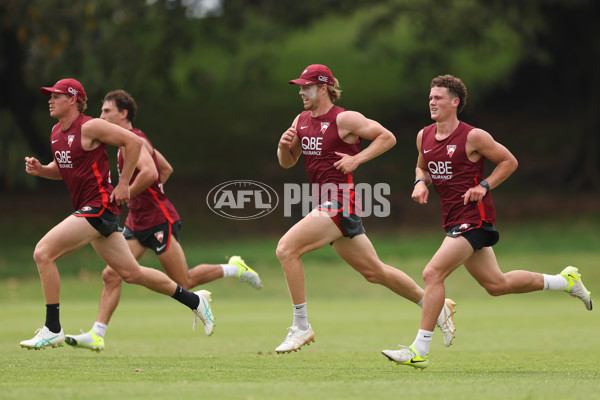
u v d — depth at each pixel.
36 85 93.19
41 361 25.36
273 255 76.38
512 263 70.88
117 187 25.23
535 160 112.81
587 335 35.53
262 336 35.72
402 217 96.00
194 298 28.02
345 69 141.75
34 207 95.56
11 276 67.31
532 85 124.94
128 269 26.59
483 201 23.98
